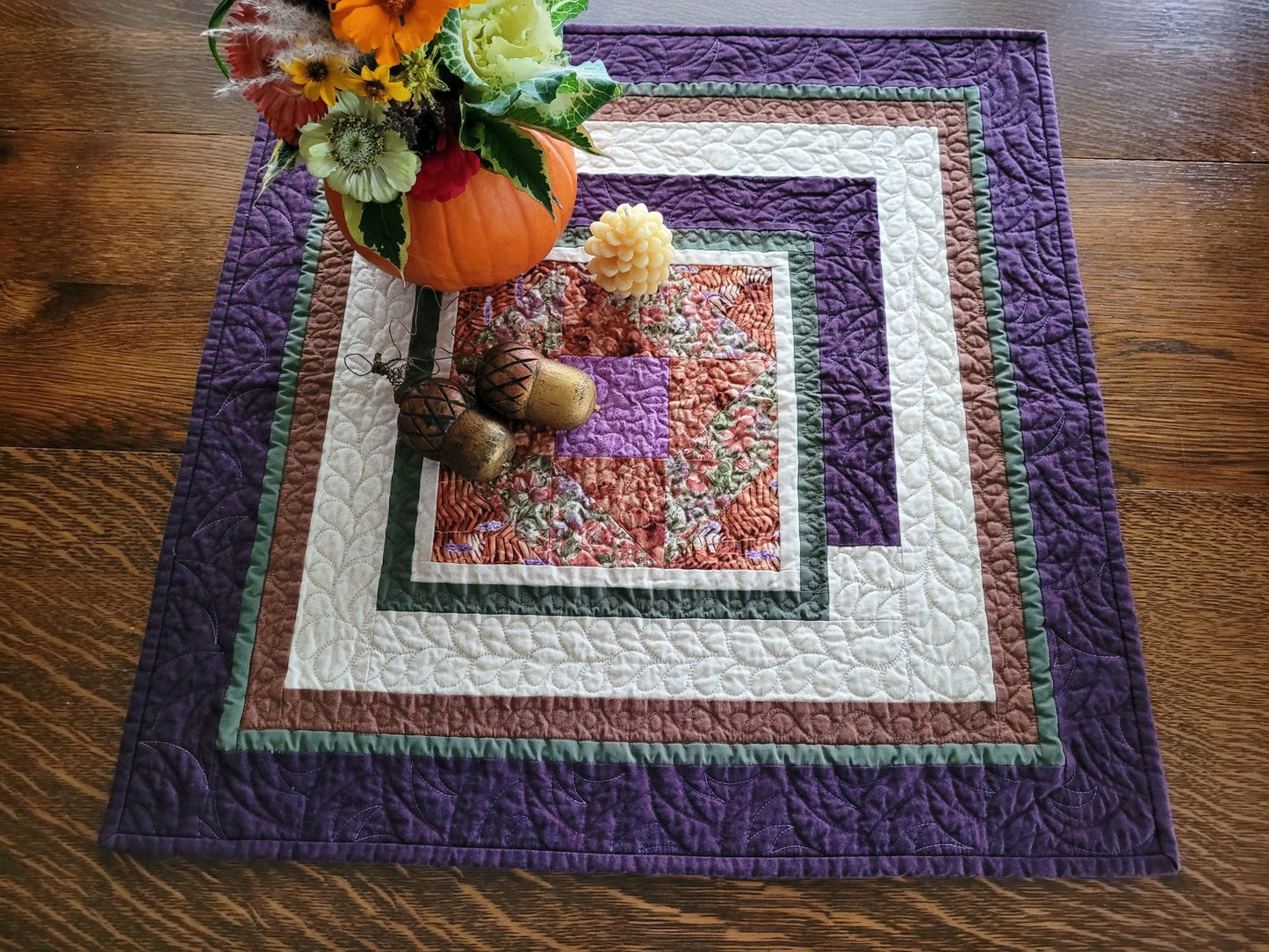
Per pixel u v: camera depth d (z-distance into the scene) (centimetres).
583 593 95
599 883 90
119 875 89
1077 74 115
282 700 92
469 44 70
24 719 93
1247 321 106
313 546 96
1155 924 88
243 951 87
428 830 89
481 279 94
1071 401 101
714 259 105
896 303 104
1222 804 91
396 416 100
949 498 98
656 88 112
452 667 93
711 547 96
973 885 90
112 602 96
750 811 90
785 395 101
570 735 92
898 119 111
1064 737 92
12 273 107
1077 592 96
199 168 111
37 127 112
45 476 100
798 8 118
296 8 65
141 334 105
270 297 104
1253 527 99
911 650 94
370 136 71
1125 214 109
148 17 117
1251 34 117
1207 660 95
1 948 86
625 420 100
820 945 88
